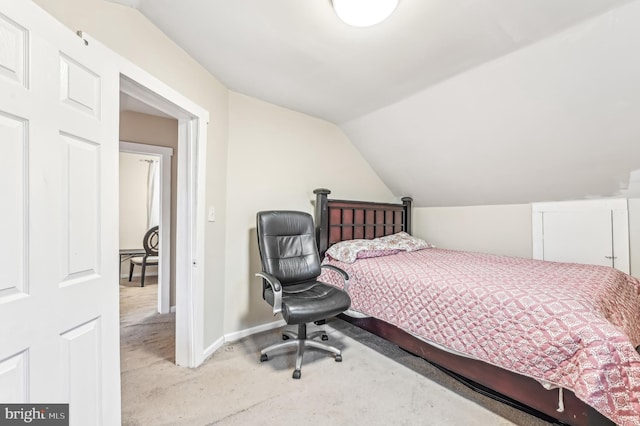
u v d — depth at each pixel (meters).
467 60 1.99
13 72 0.86
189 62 2.01
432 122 2.75
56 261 1.00
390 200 4.13
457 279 1.95
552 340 1.39
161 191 3.27
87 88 1.14
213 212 2.32
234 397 1.76
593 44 1.65
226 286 2.54
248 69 2.20
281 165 2.98
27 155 0.90
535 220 2.96
